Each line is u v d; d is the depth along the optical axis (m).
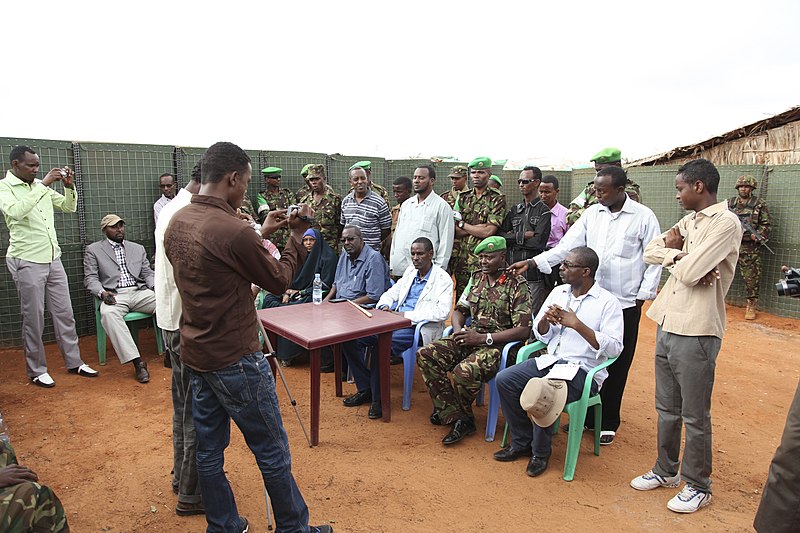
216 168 2.40
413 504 3.20
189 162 7.43
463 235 6.23
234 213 2.48
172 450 3.92
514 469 3.66
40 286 5.05
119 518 3.08
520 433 3.76
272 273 2.48
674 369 3.14
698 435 3.11
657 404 3.35
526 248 5.36
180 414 3.12
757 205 8.06
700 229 3.03
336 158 9.41
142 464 3.71
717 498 3.33
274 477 2.54
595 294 3.77
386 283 5.29
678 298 3.11
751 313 8.11
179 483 3.13
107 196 6.77
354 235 5.15
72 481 3.48
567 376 3.51
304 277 5.80
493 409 4.05
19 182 4.90
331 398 4.90
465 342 4.12
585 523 3.04
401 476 3.52
